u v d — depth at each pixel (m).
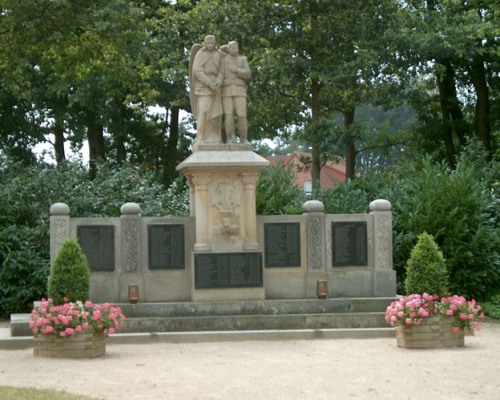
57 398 9.88
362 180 25.08
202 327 16.27
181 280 17.23
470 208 21.27
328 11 31.08
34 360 13.53
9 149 33.34
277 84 31.45
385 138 37.62
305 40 31.45
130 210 17.11
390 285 17.64
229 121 17.41
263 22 31.38
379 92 31.44
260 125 33.66
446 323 14.82
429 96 36.19
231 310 16.73
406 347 14.75
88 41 28.03
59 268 14.55
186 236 17.33
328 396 10.59
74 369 12.60
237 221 17.20
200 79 17.36
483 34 28.70
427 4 33.88
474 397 10.58
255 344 15.47
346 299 17.12
